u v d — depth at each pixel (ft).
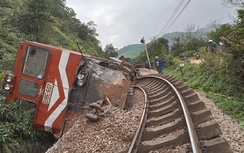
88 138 21.13
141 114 25.16
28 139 25.68
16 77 27.55
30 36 64.69
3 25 60.75
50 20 71.26
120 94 28.91
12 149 22.56
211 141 14.82
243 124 23.44
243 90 35.73
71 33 151.23
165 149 16.49
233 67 37.58
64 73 27.68
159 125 21.85
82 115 27.14
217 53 54.19
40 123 26.84
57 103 27.35
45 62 27.66
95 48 190.19
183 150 14.82
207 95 39.04
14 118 25.61
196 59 92.58
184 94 29.68
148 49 165.78
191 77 60.59
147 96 35.04
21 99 27.32
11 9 73.41
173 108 25.12
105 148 18.95
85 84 28.14
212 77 47.19
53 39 87.10
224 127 22.11
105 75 29.32
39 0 69.41
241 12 40.78
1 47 46.70
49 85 27.40
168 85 38.73
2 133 22.68
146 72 96.63
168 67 120.26
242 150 16.49
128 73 34.99
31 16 66.28
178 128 19.39
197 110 22.66
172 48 202.59
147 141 18.06
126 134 20.56
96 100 28.07
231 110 29.89
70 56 27.86
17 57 27.91
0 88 29.84
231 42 38.58
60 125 26.99
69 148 20.35
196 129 17.06
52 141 28.81
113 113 26.11
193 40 170.81
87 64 28.68
